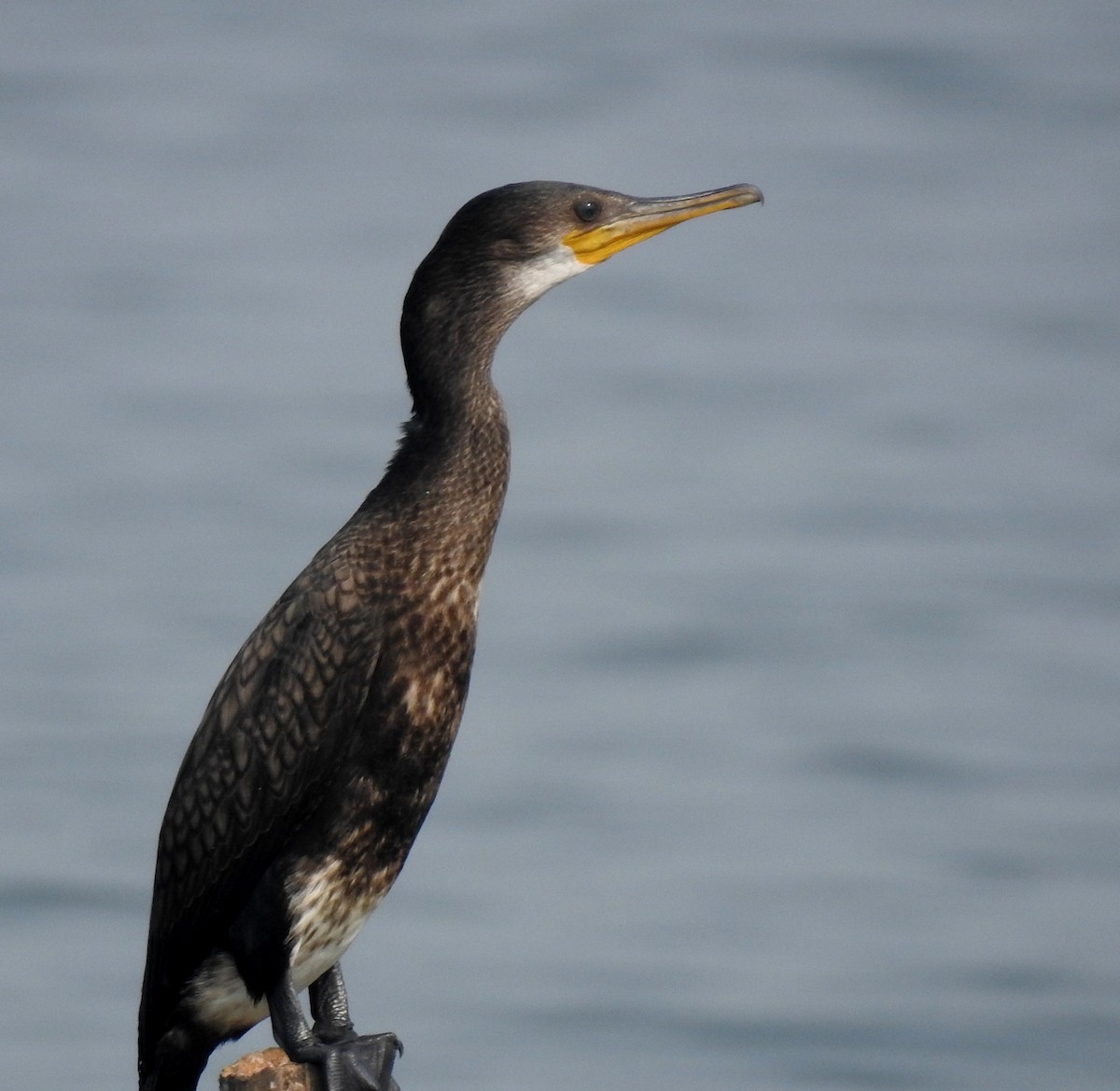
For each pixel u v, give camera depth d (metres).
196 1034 11.70
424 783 11.27
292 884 11.10
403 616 11.02
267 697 11.08
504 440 11.53
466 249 11.70
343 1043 10.98
